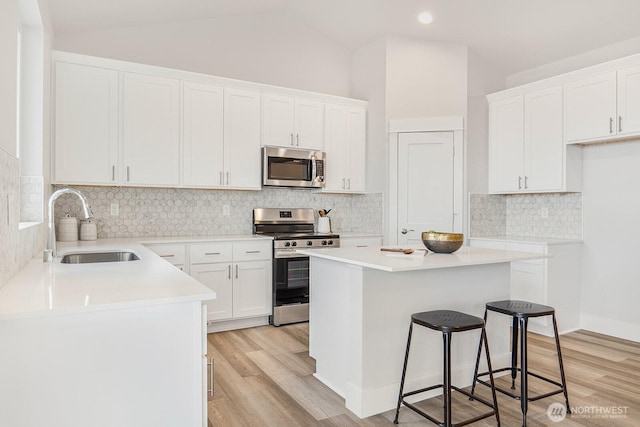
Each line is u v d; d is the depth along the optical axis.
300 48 4.92
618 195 3.94
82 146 3.45
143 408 1.40
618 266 3.94
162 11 3.83
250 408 2.42
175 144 3.83
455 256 2.55
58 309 1.21
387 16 4.43
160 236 4.08
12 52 1.75
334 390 2.66
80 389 1.32
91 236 3.56
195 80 3.92
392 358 2.46
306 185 4.48
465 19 4.26
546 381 2.61
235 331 3.94
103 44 3.87
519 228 4.84
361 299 2.35
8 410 1.25
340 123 4.80
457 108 4.68
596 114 3.77
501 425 2.26
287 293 4.15
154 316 1.41
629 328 3.85
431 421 2.19
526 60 4.69
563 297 4.05
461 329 2.07
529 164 4.34
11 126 1.74
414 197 4.70
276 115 4.36
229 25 4.49
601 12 3.71
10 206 1.62
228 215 4.45
